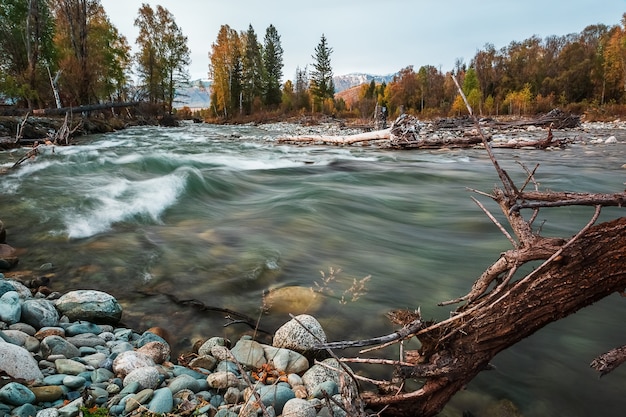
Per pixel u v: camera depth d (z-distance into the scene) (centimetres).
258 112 6869
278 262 509
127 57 4666
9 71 2777
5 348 241
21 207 662
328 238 627
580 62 6756
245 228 656
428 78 7525
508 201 203
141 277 451
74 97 3080
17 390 215
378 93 9000
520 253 191
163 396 238
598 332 356
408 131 1978
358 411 208
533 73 6944
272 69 8475
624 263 171
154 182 869
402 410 225
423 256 561
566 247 175
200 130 3450
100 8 3709
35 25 2722
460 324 208
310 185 1059
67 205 686
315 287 442
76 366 261
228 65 7162
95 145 1748
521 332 193
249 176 1159
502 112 6191
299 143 2272
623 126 3444
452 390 209
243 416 225
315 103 7450
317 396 261
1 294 353
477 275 493
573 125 3012
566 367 306
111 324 354
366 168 1364
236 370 289
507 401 269
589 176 1173
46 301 345
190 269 475
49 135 1722
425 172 1272
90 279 441
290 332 321
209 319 372
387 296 429
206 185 936
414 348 327
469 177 1202
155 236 589
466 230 691
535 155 1662
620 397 275
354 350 328
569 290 180
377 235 659
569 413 260
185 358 310
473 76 6988
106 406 229
